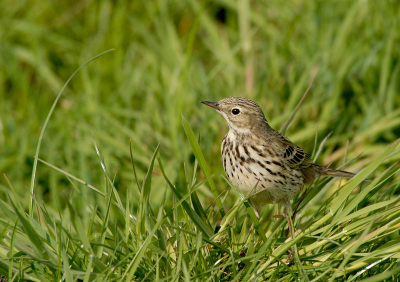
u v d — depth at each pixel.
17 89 15.50
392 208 7.52
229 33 16.73
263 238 7.64
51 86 15.34
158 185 10.80
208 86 13.91
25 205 10.82
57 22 17.36
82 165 11.27
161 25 16.44
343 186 8.24
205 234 7.62
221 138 12.08
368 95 12.98
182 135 12.24
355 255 7.37
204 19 16.12
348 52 13.72
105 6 17.25
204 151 11.84
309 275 7.42
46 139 12.96
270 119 12.56
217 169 11.50
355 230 7.59
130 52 16.02
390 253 7.18
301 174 9.03
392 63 13.31
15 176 11.81
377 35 13.99
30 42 16.47
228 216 7.74
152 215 7.93
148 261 7.36
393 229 7.40
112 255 7.05
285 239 8.24
